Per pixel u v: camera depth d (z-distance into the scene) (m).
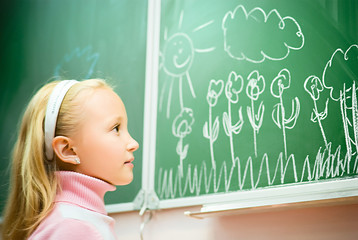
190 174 1.34
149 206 1.39
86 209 0.98
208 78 1.37
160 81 1.48
